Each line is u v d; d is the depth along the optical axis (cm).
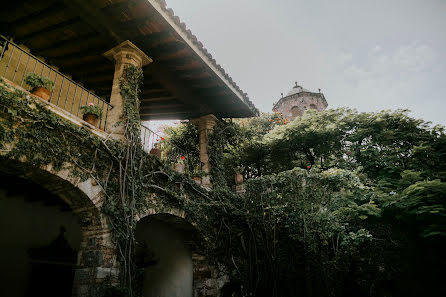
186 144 910
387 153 930
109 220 445
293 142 1131
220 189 819
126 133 519
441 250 766
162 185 603
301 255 790
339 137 1043
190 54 656
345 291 750
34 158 367
